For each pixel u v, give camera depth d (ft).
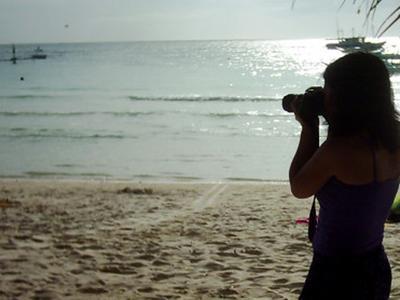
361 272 7.39
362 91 7.24
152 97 165.37
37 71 319.27
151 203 39.11
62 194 44.65
